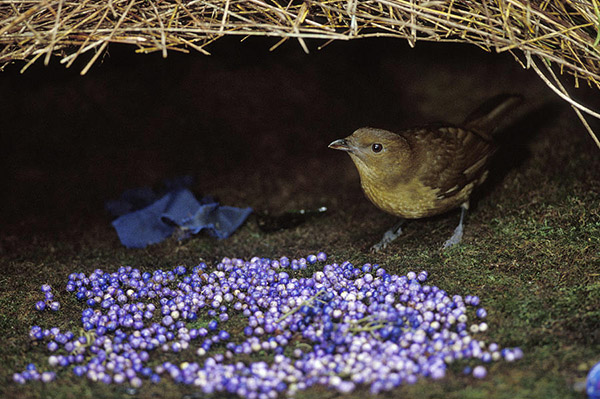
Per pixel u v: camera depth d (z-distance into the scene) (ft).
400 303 3.61
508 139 4.44
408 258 3.86
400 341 3.40
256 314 3.59
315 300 3.57
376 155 3.76
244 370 3.34
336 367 3.32
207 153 4.61
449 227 4.01
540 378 3.25
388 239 3.99
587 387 3.18
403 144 3.76
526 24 3.63
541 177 4.16
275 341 3.46
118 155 4.62
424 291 3.62
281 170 4.50
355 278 3.78
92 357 3.43
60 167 4.56
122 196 4.37
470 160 3.86
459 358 3.34
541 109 4.59
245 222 4.19
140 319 3.62
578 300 3.51
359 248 3.97
